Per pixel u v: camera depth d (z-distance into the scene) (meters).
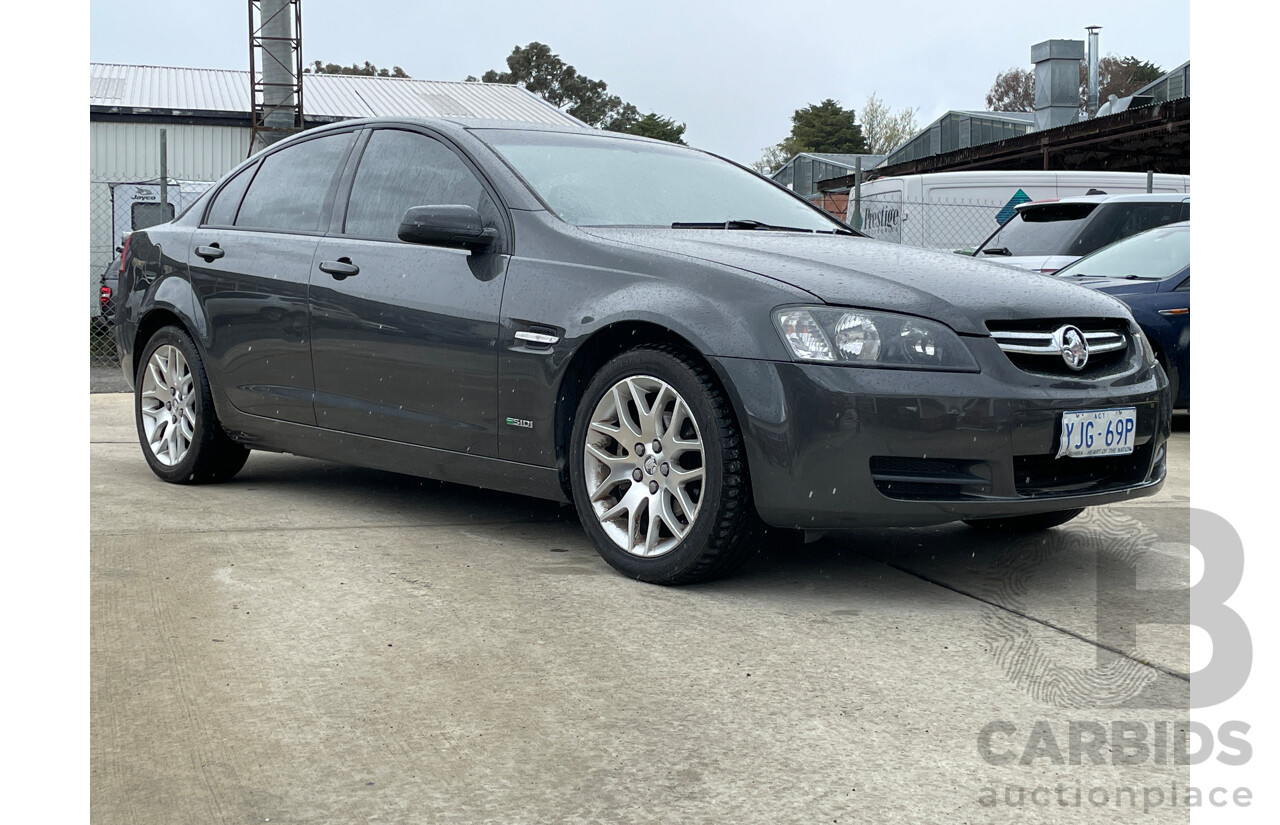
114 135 19.69
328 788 1.89
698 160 4.34
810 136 66.56
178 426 4.52
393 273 3.75
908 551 3.60
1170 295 6.39
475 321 3.48
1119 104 27.86
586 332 3.21
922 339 2.90
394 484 4.61
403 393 3.71
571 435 3.31
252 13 19.72
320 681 2.36
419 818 1.79
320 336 3.95
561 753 2.04
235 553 3.38
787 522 2.95
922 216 14.31
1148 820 1.81
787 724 2.18
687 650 2.60
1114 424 3.06
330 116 22.30
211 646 2.56
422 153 3.93
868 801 1.87
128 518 3.84
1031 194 14.48
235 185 4.59
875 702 2.30
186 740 2.07
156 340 4.57
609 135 4.27
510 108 25.48
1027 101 66.62
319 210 4.17
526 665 2.48
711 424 2.98
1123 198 9.38
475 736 2.10
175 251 4.57
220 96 21.55
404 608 2.87
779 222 3.98
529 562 3.36
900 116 60.03
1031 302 3.07
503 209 3.59
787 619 2.85
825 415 2.86
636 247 3.29
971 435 2.86
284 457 5.32
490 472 3.52
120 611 2.79
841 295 2.96
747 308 2.99
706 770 1.97
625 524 3.24
